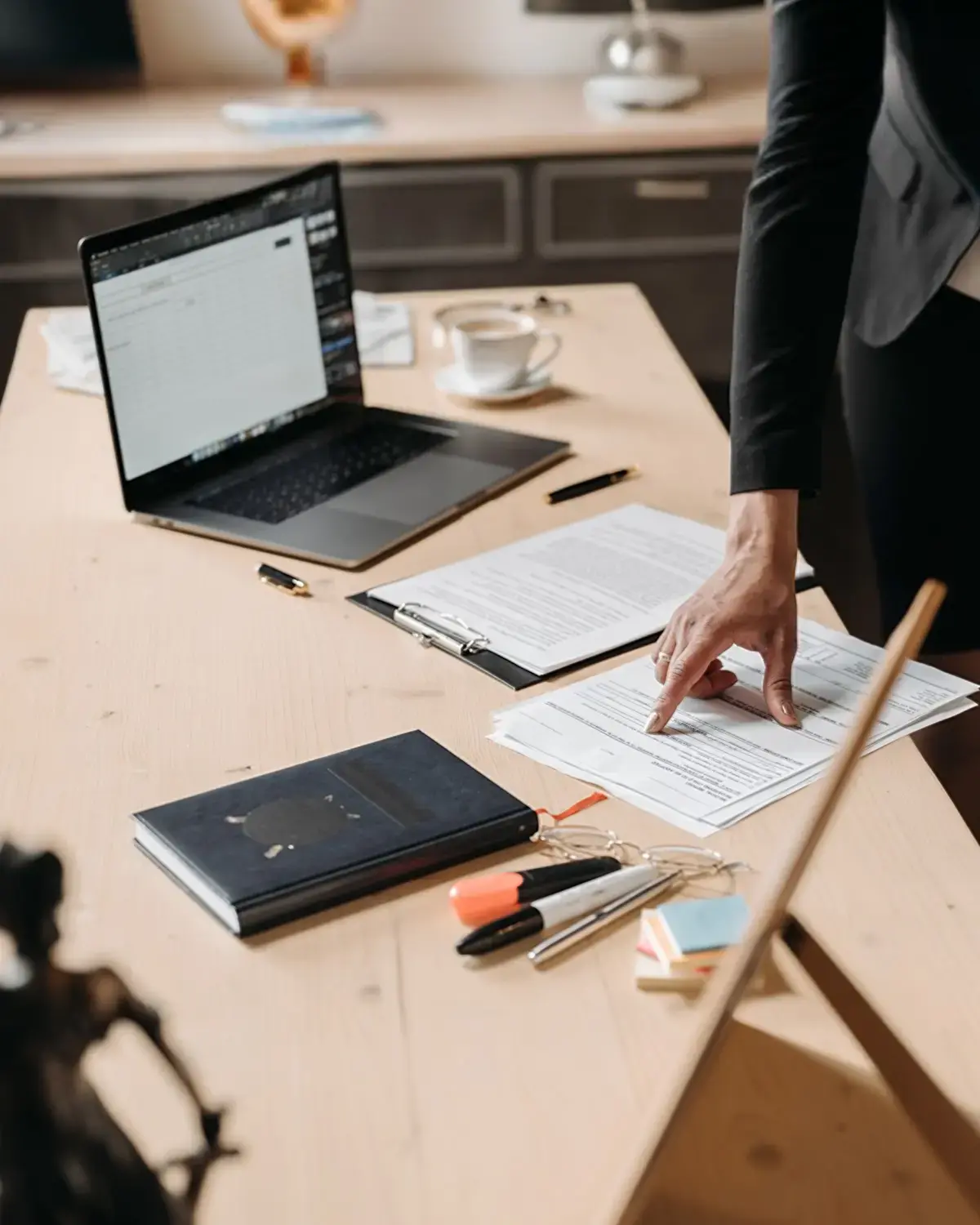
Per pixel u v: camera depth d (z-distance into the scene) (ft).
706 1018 2.08
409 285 9.69
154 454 4.72
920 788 3.23
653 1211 2.22
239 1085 2.43
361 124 9.57
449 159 9.33
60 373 6.06
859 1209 2.23
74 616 4.07
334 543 4.46
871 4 4.00
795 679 3.71
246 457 5.09
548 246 9.66
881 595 6.17
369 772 3.20
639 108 10.00
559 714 3.55
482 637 3.87
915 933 2.76
